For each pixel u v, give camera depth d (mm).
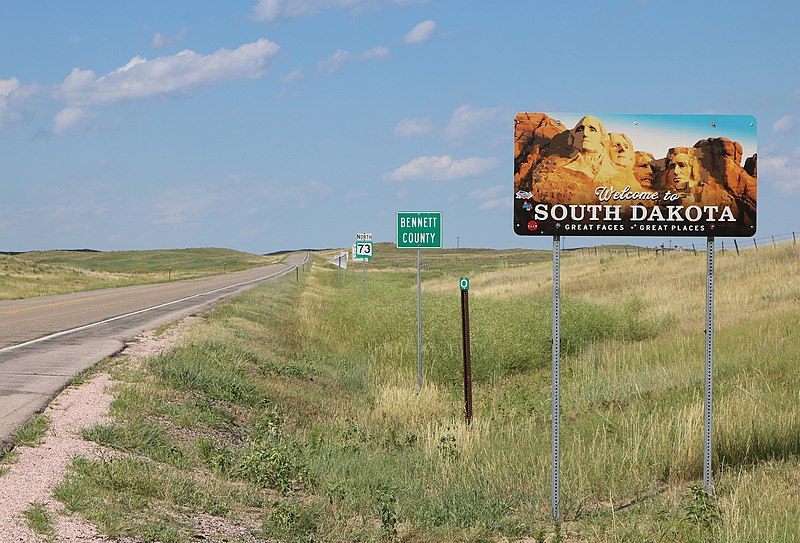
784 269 33188
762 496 7738
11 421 9188
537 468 9445
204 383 13125
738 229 7742
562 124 7680
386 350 20281
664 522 7000
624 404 13133
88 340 17797
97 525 5910
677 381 13906
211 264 158625
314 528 7305
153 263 171500
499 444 10914
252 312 28594
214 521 6828
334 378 17641
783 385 12461
